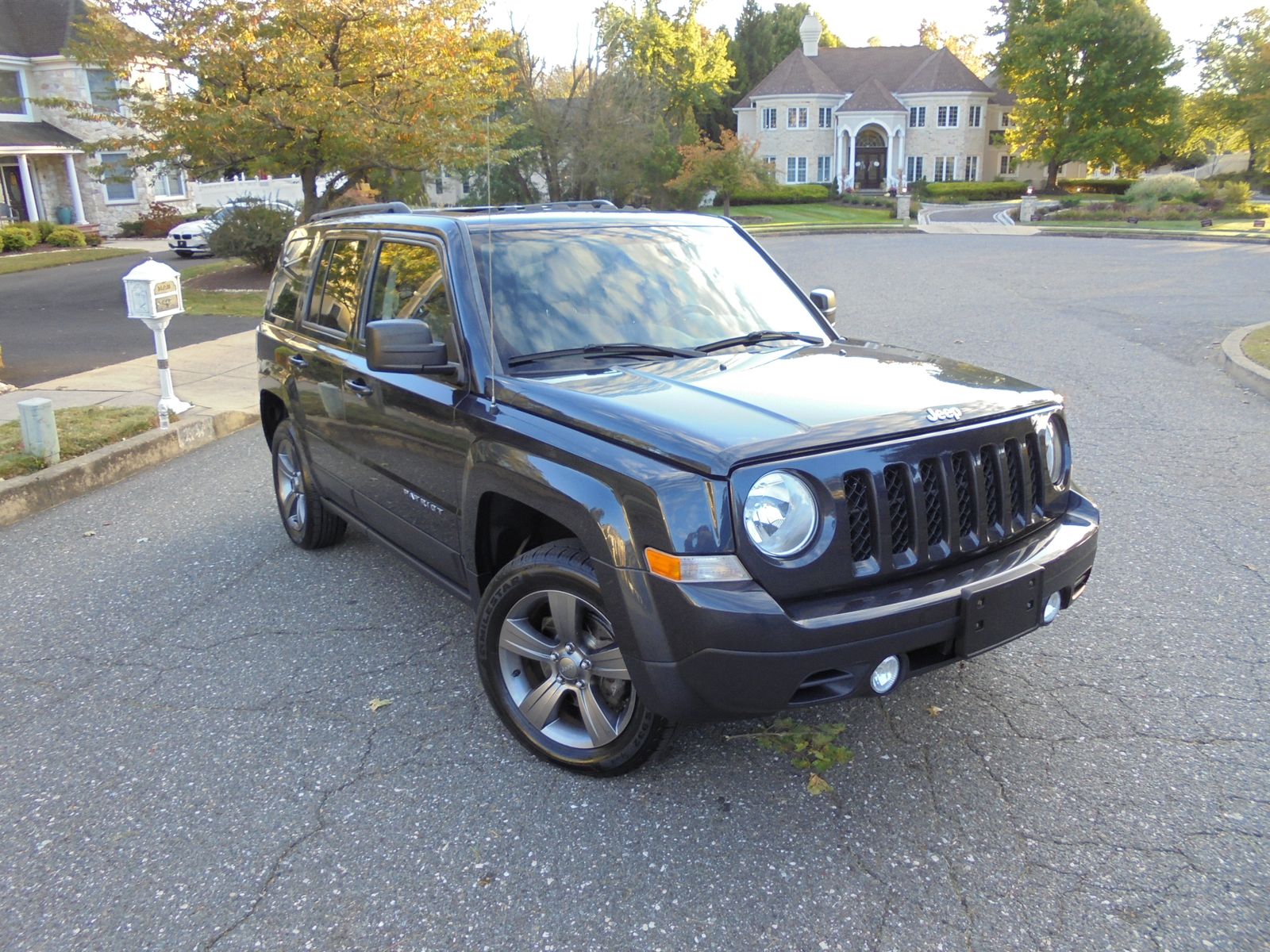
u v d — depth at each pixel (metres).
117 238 37.06
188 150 19.33
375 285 4.53
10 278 23.33
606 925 2.77
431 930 2.77
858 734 3.71
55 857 3.13
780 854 3.05
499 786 3.45
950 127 66.19
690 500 2.86
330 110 17.98
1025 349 11.89
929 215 47.69
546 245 4.12
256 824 3.27
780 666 2.82
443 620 4.86
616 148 36.50
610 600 3.04
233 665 4.44
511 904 2.87
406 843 3.16
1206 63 58.12
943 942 2.68
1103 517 6.05
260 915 2.85
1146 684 4.05
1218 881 2.88
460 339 3.76
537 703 3.54
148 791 3.48
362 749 3.71
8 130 34.16
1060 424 3.64
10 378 11.00
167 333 14.61
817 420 3.03
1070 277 20.61
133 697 4.17
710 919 2.79
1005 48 60.75
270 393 5.75
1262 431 7.96
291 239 5.80
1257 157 59.66
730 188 41.12
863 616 2.86
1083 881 2.89
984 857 3.02
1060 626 4.61
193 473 7.84
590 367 3.69
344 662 4.44
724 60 67.44
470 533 3.72
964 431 3.19
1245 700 3.90
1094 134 56.88
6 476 7.01
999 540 3.29
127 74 19.36
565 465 3.20
